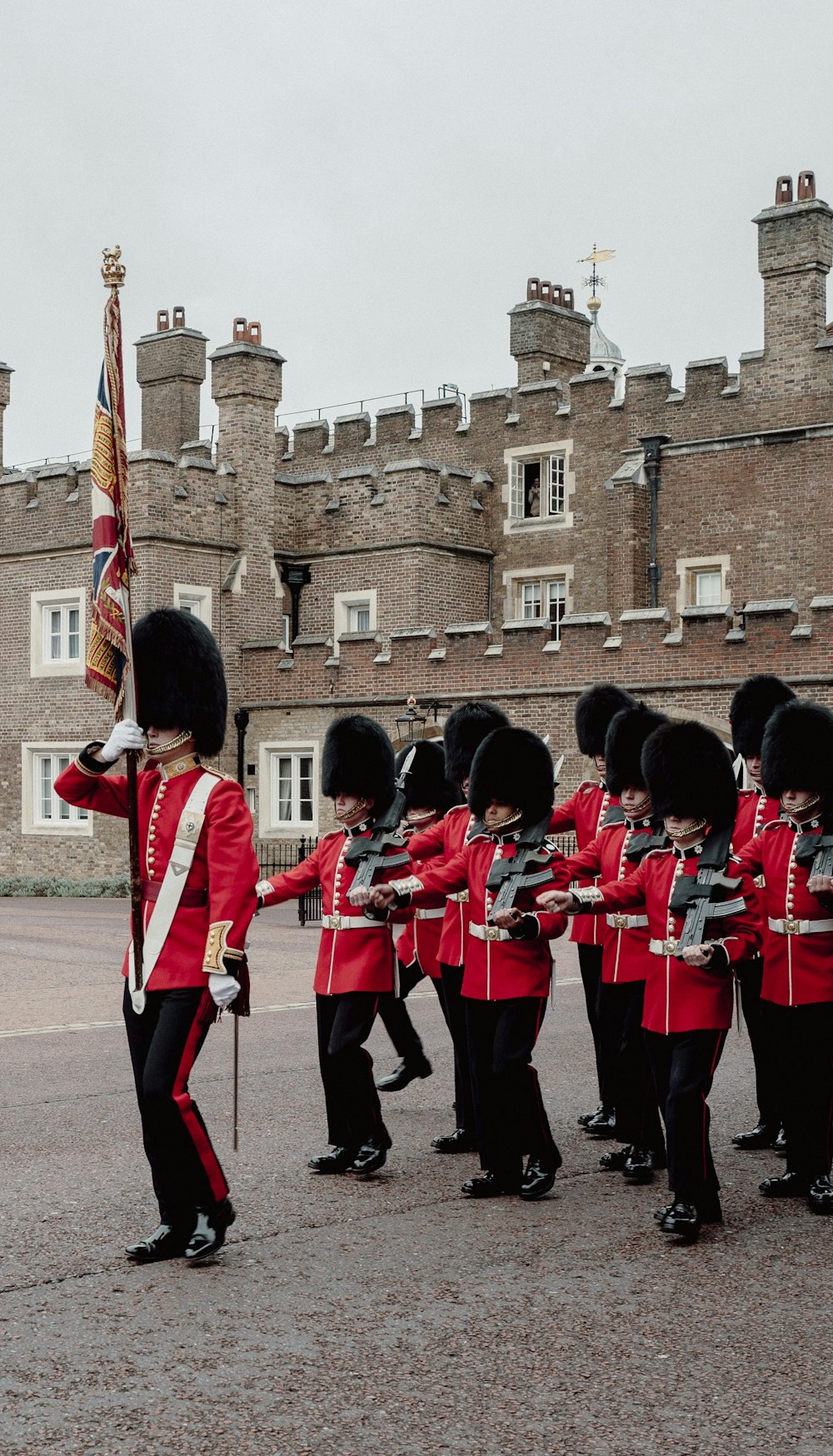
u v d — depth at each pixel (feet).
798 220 89.10
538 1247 22.81
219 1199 21.89
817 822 26.86
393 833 28.32
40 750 99.45
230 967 21.29
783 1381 17.72
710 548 92.53
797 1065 26.02
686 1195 23.61
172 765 22.66
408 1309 19.94
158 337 117.50
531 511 105.40
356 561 101.60
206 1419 16.48
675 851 25.48
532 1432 16.26
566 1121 31.63
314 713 92.53
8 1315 19.52
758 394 91.09
